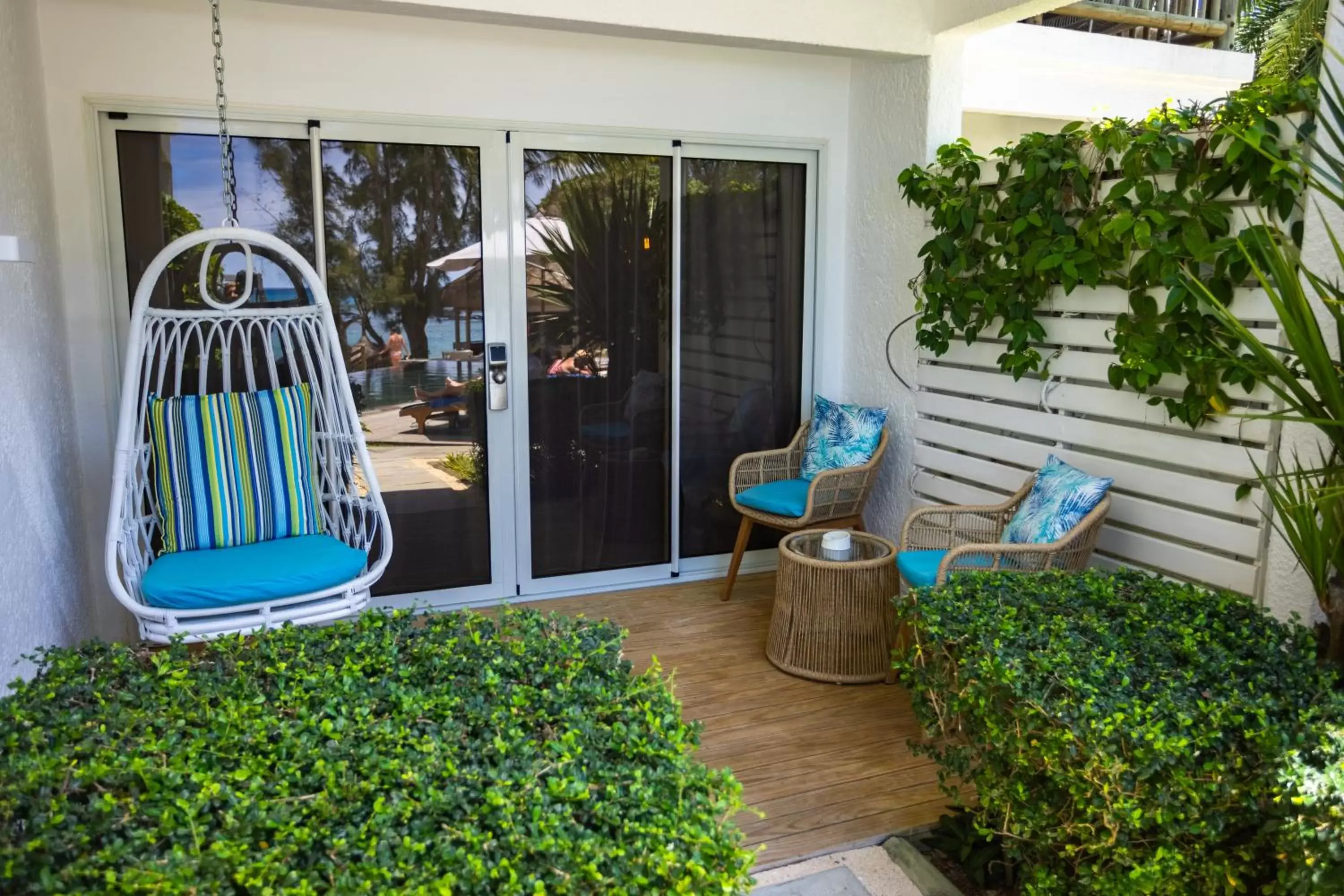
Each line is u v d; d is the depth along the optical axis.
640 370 4.43
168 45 3.48
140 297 2.74
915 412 4.33
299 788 1.40
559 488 4.37
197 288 3.67
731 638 4.00
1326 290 2.44
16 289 2.76
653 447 4.52
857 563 3.50
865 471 4.16
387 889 1.19
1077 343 3.47
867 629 3.54
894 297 4.40
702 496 4.69
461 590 4.23
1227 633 2.22
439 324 4.02
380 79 3.76
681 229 4.39
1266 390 2.83
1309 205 2.66
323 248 3.78
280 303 3.79
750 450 4.73
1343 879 1.62
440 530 4.17
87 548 3.49
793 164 4.61
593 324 4.30
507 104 3.96
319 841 1.29
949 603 2.32
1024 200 3.54
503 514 4.23
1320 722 1.83
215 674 1.78
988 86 4.89
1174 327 3.02
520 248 4.09
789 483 4.39
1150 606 2.36
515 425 4.20
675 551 4.63
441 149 3.92
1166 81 5.30
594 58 4.08
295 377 3.36
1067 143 3.41
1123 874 1.84
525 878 1.22
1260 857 1.86
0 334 2.56
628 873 1.26
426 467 4.10
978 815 2.20
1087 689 1.90
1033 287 3.56
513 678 1.80
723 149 4.41
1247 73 5.39
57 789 1.34
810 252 4.69
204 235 2.81
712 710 3.34
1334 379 2.10
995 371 3.88
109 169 3.50
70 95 3.38
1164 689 1.94
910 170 4.05
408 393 4.02
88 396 3.50
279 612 2.75
